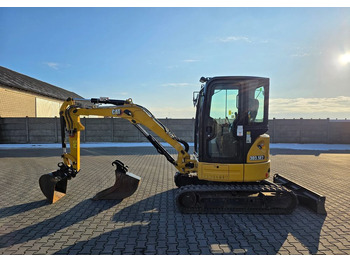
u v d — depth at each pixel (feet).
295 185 16.76
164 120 54.24
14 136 54.54
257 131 14.52
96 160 32.78
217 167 14.53
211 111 14.73
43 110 69.31
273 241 11.15
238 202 14.21
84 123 55.01
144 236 11.59
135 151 42.29
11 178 22.84
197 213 14.39
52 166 28.78
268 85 14.47
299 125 53.88
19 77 72.08
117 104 16.94
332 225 12.84
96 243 10.93
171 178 22.75
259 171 14.55
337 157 36.24
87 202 16.25
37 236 11.57
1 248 10.48
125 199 16.85
